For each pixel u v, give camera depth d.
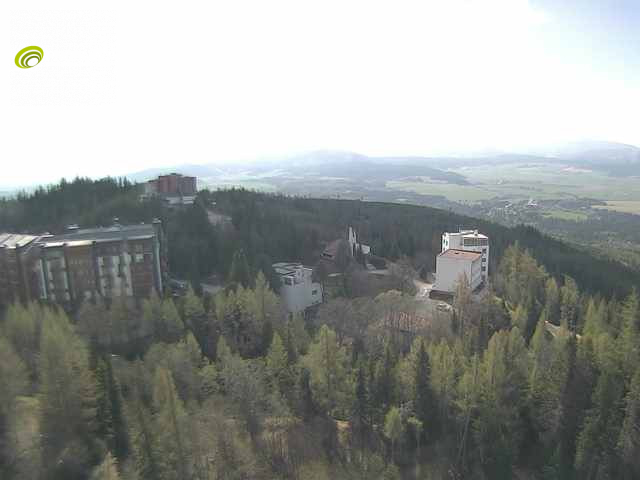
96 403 61.12
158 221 147.38
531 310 110.75
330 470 67.25
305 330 95.94
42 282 117.69
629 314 92.38
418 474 68.56
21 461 54.31
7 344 66.81
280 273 135.62
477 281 138.12
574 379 69.31
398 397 73.25
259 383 71.62
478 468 68.44
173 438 58.22
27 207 160.88
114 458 56.75
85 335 88.50
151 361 74.31
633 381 63.81
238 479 61.50
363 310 103.75
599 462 64.06
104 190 178.25
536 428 71.12
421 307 115.94
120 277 123.88
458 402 69.75
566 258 176.62
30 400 62.88
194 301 95.56
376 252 178.75
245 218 165.25
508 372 73.19
